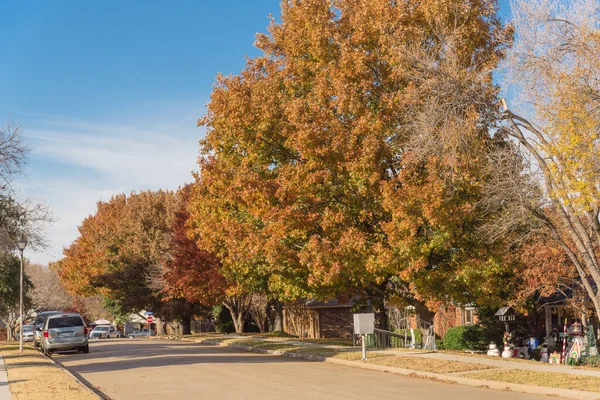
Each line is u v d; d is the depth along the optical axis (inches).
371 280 999.6
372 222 951.0
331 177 919.7
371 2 932.0
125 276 2140.7
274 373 792.3
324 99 930.1
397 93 877.8
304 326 2064.5
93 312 3496.6
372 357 933.8
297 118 898.1
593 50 731.4
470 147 794.8
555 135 730.8
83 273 2603.3
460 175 821.9
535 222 884.0
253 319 2390.5
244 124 974.4
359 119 893.2
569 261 1013.2
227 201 1048.2
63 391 601.3
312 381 704.4
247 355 1122.7
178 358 1043.3
